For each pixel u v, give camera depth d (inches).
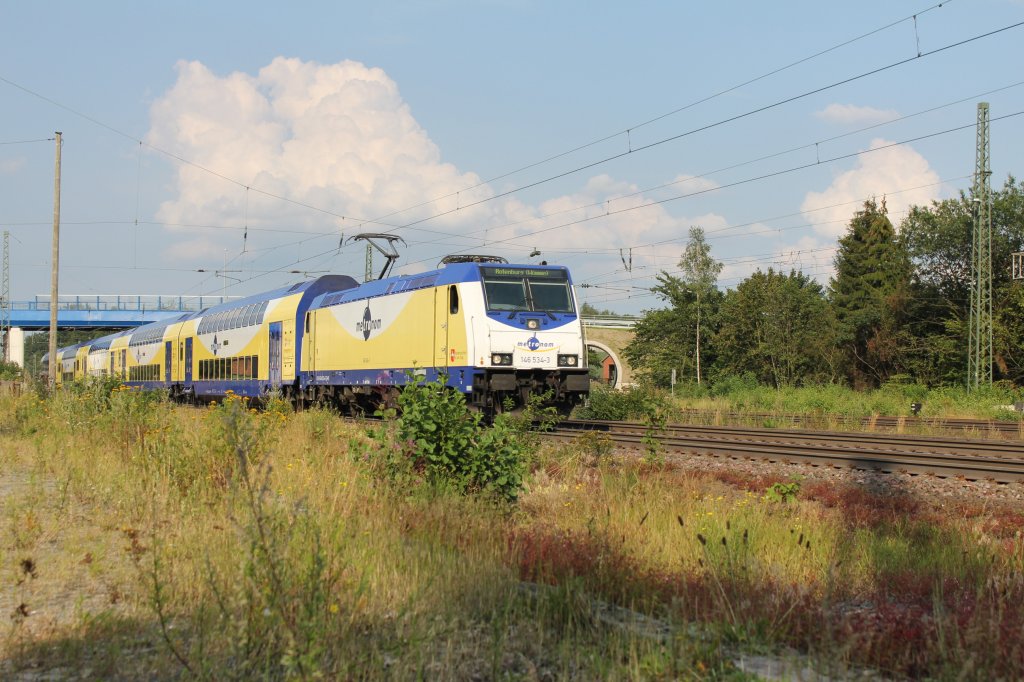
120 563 313.4
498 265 879.1
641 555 338.6
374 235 1274.6
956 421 1054.4
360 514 357.1
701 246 2701.8
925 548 379.9
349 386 1083.9
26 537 343.9
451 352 867.4
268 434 569.9
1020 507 474.6
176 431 523.5
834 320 2436.0
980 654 216.2
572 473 542.3
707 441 738.8
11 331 2987.2
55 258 1374.3
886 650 235.6
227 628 219.1
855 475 580.7
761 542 365.4
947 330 2060.8
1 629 246.1
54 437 665.0
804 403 1395.2
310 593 214.4
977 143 1667.1
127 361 1948.8
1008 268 2172.7
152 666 216.1
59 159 1380.4
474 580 278.1
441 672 210.1
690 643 223.6
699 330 2519.7
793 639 243.6
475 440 442.6
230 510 245.9
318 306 1168.8
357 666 204.2
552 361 866.8
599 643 231.5
